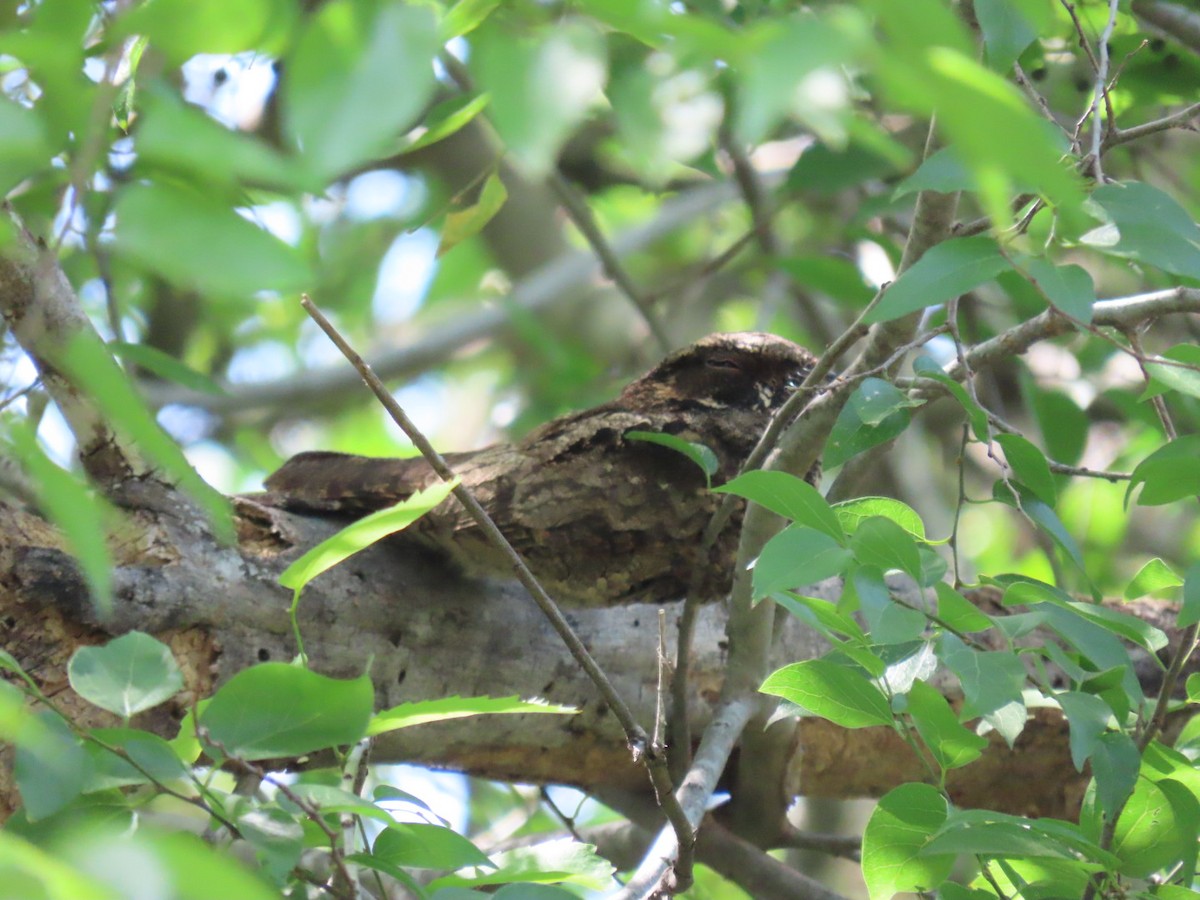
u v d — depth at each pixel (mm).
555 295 12242
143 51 3764
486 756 6945
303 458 6480
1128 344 5938
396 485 6191
